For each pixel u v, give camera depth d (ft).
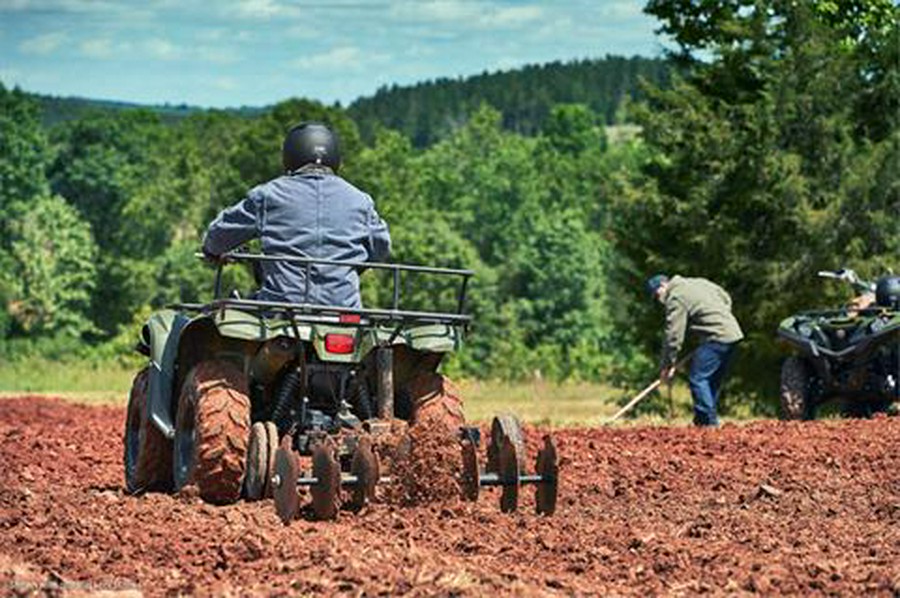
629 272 286.25
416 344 75.72
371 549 60.49
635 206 276.00
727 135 269.64
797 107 273.13
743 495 84.99
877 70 287.89
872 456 101.96
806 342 150.10
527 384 373.61
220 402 75.92
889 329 145.79
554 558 61.62
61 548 62.90
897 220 266.36
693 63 309.83
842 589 54.39
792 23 282.36
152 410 82.07
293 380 77.82
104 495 83.20
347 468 75.25
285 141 82.48
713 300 140.36
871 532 70.38
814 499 84.07
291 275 78.74
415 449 72.64
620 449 108.58
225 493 76.59
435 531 67.26
